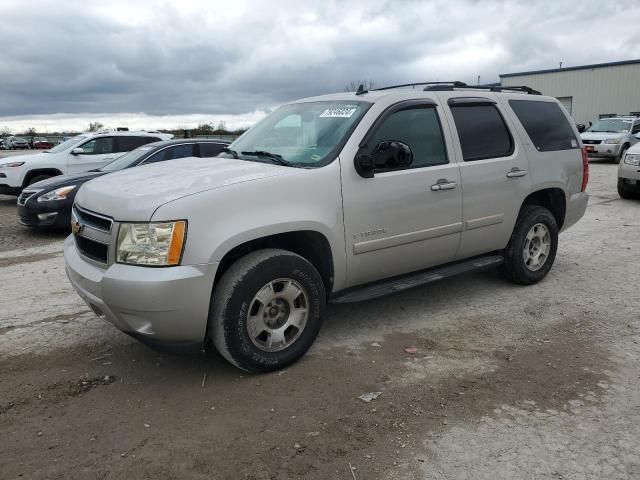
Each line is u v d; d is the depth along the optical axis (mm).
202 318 3371
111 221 3402
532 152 5355
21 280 6254
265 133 4758
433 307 5086
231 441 2998
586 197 6094
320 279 3875
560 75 39344
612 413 3262
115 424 3174
